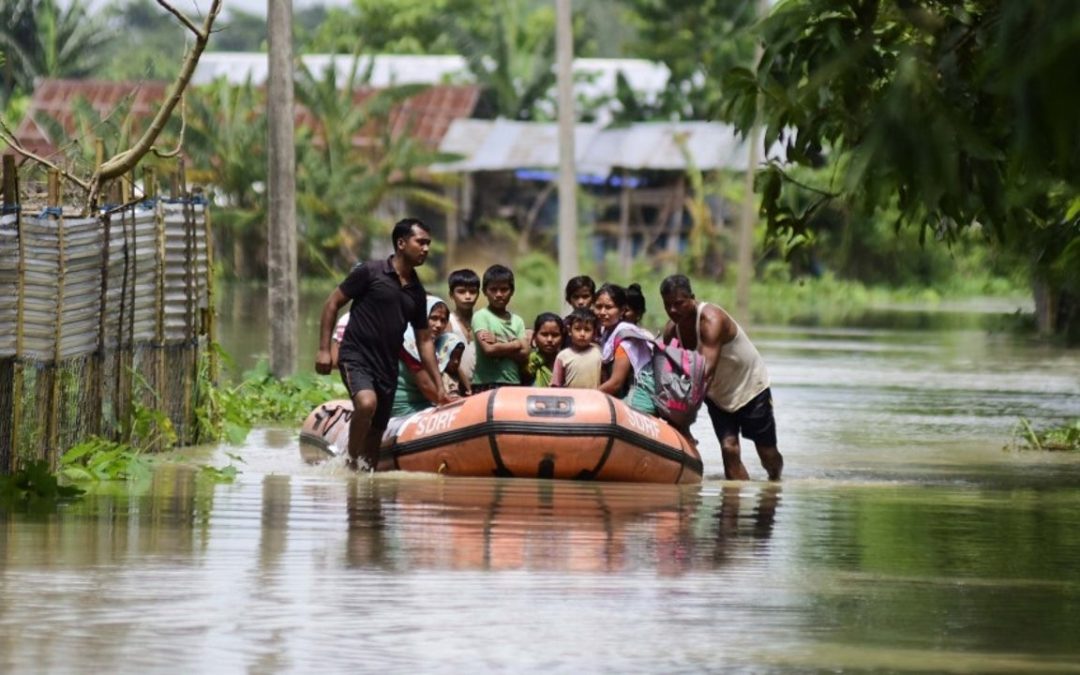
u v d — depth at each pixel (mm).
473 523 23875
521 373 32469
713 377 31172
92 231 28984
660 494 28062
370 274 30516
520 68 149250
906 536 23797
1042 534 24156
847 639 16750
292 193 46906
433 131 134875
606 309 31922
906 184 11734
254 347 64938
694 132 135125
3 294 26875
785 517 25578
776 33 16750
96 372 29547
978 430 42188
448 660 15578
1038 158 9672
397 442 30516
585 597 18531
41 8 145750
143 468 28797
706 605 18297
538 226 137375
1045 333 85938
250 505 25422
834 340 81562
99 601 17812
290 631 16578
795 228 26469
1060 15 9336
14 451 27125
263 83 141625
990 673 15461
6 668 14984
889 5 15133
